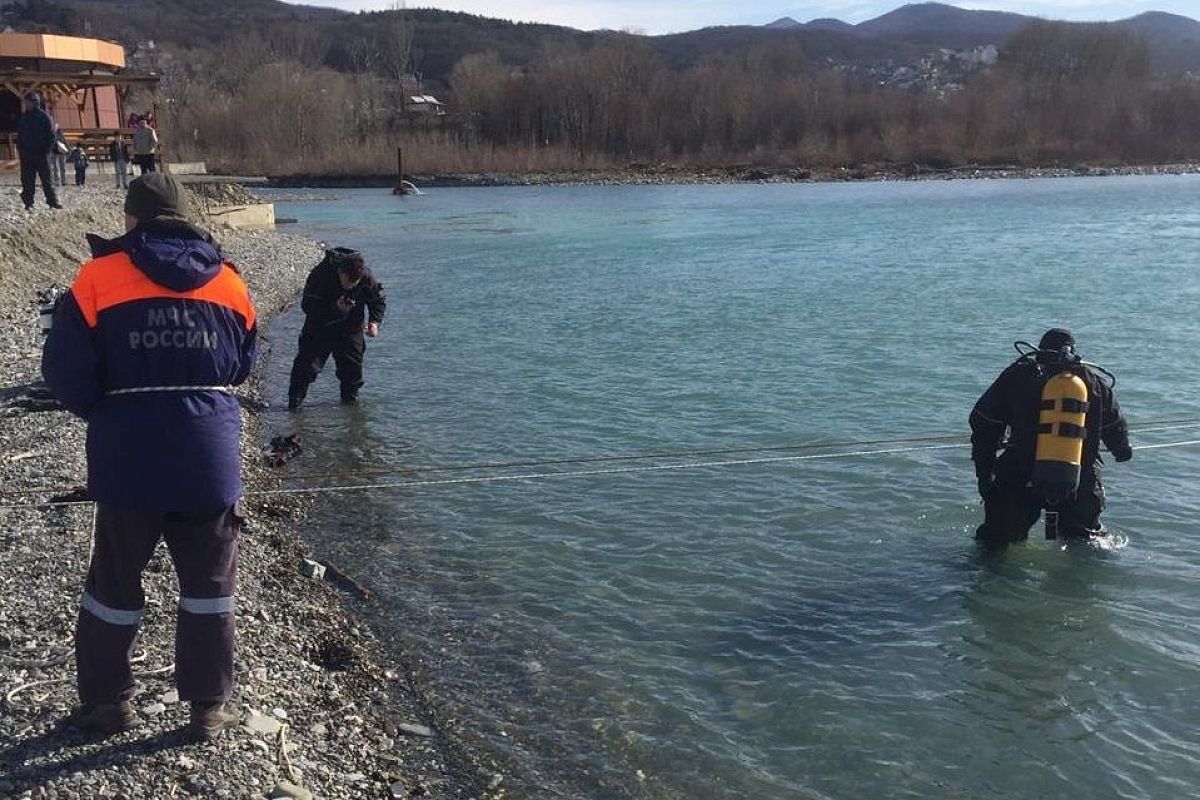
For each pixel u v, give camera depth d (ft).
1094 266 83.15
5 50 99.55
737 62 430.61
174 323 13.08
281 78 328.08
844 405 39.22
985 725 17.33
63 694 15.38
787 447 33.47
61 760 13.66
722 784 15.97
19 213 63.31
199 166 132.46
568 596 22.68
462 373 46.37
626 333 56.13
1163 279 74.13
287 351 51.19
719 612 21.74
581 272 86.38
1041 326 55.52
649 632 20.93
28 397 34.63
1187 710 17.62
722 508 27.96
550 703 18.34
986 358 47.42
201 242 13.67
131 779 13.42
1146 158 341.21
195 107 323.57
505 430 36.52
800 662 19.54
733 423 36.94
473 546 25.67
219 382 13.55
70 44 103.96
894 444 33.50
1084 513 24.41
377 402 40.88
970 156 338.95
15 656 16.62
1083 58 418.10
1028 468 23.61
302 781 14.57
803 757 16.60
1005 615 21.20
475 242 116.67
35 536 21.97
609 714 17.93
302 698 17.47
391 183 290.76
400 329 58.75
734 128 360.48
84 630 13.97
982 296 67.36
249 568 23.20
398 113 410.11
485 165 317.42
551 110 362.74
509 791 15.76
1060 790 15.62
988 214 151.43
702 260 94.27
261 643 19.29
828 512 27.45
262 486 30.42
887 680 18.84
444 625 21.38
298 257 89.81
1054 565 23.63
